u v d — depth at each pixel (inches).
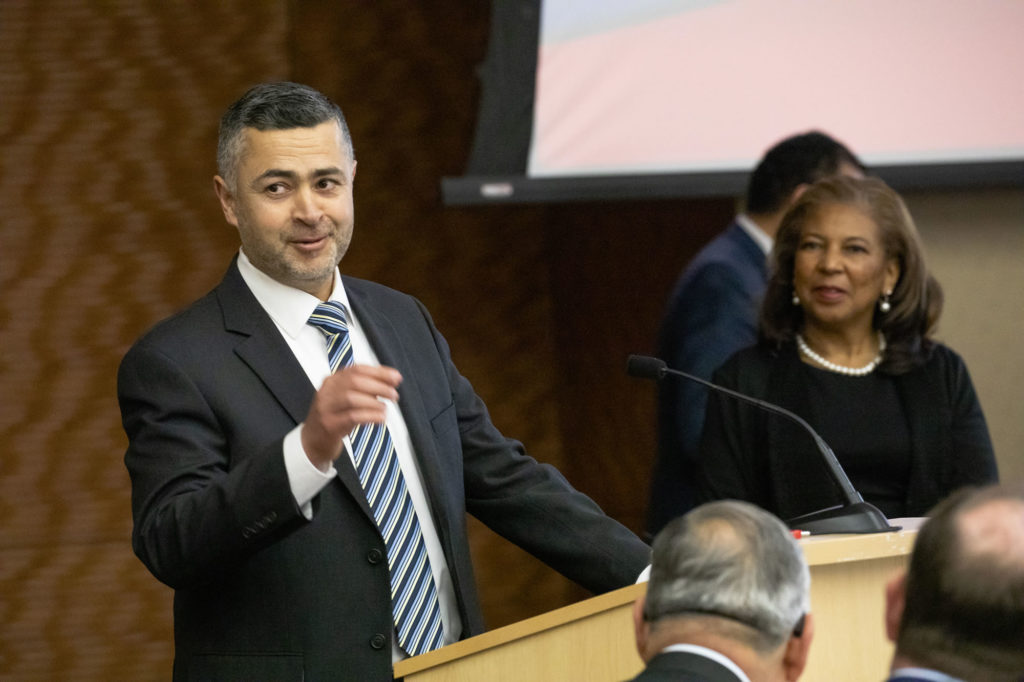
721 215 574.9
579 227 650.2
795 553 152.0
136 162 616.7
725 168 526.0
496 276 671.1
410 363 259.8
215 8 624.1
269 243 240.7
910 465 325.4
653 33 525.7
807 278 334.6
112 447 610.2
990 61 544.1
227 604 231.0
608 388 637.9
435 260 661.3
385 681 229.1
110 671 601.6
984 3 543.8
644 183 522.0
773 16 531.2
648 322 605.9
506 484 263.3
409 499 244.8
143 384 236.7
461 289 666.2
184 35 621.6
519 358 674.2
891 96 537.6
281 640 228.4
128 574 605.9
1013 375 577.0
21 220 607.2
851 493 238.2
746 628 146.6
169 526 215.9
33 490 603.2
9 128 606.5
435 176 658.2
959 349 576.4
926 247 575.5
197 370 236.8
